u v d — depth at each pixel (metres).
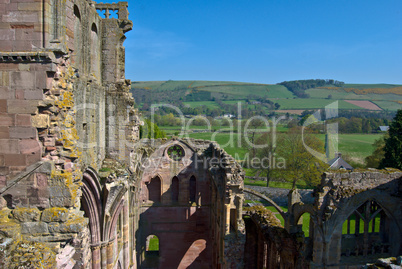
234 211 28.02
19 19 13.83
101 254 21.69
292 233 26.20
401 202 23.80
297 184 65.19
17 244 12.51
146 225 37.34
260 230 29.89
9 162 13.88
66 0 15.27
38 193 13.89
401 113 53.50
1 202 13.90
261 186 63.19
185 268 37.78
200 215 37.62
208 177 37.31
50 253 12.29
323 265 23.41
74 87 18.05
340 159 61.34
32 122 13.78
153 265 37.69
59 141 14.19
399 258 11.19
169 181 37.44
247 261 32.88
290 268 24.77
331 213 23.03
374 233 25.70
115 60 24.94
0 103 13.74
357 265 23.77
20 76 13.68
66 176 14.04
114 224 22.53
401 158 51.84
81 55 20.70
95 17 23.31
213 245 34.47
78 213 14.39
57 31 14.06
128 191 26.55
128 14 25.17
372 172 23.66
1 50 13.90
